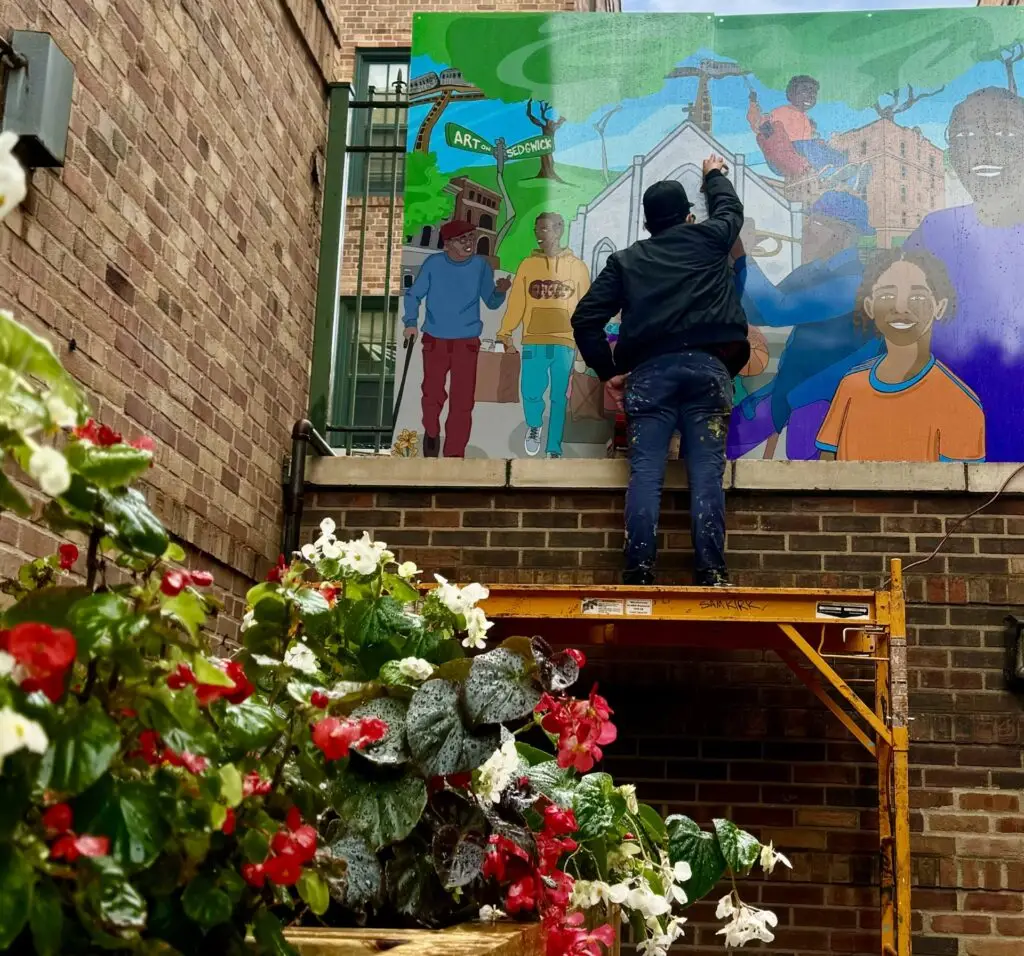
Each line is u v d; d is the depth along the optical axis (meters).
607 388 6.55
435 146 6.90
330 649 2.91
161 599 1.38
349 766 2.46
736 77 6.84
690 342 5.84
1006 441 6.32
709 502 5.71
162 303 4.70
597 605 5.27
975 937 5.63
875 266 6.56
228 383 5.43
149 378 4.58
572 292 6.69
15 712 1.12
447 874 2.36
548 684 2.44
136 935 1.21
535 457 6.51
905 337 6.46
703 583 5.66
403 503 6.27
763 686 5.98
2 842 1.12
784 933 5.70
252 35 5.77
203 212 5.13
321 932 2.08
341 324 7.41
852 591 5.16
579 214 6.77
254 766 1.72
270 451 6.04
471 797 2.58
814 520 6.07
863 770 5.86
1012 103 6.70
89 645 1.30
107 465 1.34
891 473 6.05
